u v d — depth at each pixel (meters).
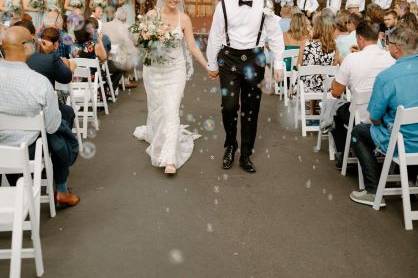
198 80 8.98
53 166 3.52
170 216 3.52
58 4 7.62
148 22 4.33
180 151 4.79
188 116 6.39
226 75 4.14
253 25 3.98
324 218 3.51
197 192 3.95
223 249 3.08
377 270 2.86
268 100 7.29
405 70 3.37
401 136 3.33
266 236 3.24
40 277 2.77
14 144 3.17
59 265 2.89
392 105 3.42
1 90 3.06
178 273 2.81
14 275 2.44
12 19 5.77
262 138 5.43
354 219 3.50
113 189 4.00
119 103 7.18
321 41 5.69
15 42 3.10
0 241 3.18
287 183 4.16
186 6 14.55
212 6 14.70
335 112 4.49
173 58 4.48
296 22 7.01
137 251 3.05
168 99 4.50
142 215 3.54
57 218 3.49
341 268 2.88
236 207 3.67
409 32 3.38
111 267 2.87
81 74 5.57
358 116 4.08
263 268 2.87
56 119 3.27
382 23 6.46
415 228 3.38
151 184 4.11
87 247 3.10
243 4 3.92
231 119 4.29
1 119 3.07
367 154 3.71
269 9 3.98
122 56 7.39
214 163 4.62
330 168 4.54
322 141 5.36
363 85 4.03
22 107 3.08
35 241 2.72
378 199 3.63
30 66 3.75
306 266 2.89
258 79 4.16
